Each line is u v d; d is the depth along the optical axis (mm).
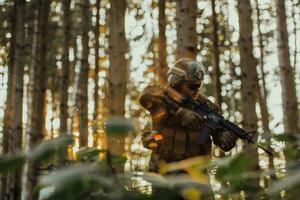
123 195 804
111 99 7621
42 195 776
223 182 891
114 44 7816
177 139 3436
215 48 10758
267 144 1115
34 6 11570
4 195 8375
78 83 14336
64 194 723
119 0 7906
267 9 15633
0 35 12453
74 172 732
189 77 3520
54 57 15000
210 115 3396
